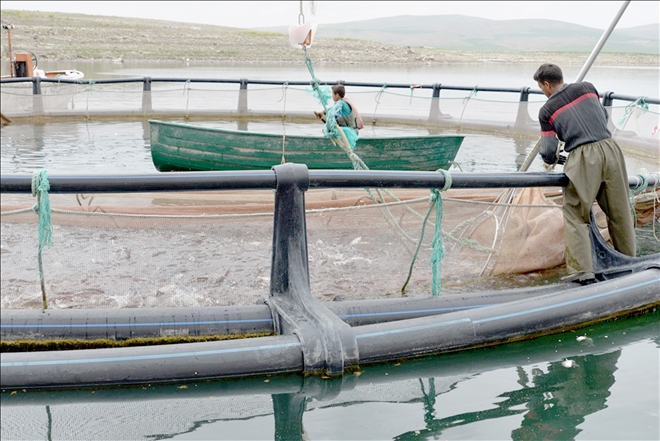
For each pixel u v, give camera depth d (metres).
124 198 5.35
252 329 3.93
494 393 3.57
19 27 61.28
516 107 15.14
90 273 4.20
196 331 3.88
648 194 5.82
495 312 4.12
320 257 4.91
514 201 5.50
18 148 11.71
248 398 3.42
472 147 13.13
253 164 9.69
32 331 3.71
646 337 4.33
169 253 4.44
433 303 4.38
